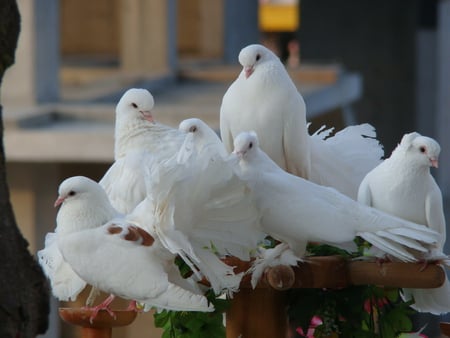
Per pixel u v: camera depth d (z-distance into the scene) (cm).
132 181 813
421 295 763
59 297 745
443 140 3950
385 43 4288
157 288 671
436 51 4475
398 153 738
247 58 840
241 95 840
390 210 739
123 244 685
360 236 717
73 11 4016
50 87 2361
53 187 2112
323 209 700
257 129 837
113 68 3338
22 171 2097
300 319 764
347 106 3105
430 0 4434
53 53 2362
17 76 2292
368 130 880
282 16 5912
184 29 4034
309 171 850
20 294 638
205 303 671
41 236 2117
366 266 716
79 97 2523
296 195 702
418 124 4491
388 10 4266
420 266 704
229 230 684
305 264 717
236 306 760
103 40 4038
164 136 848
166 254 687
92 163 2220
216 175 661
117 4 4003
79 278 741
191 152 666
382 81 4319
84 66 3559
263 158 716
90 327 749
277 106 829
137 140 852
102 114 2230
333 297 759
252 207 694
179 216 659
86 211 711
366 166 862
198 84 3161
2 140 678
